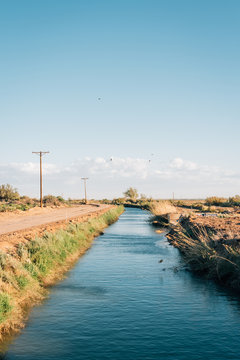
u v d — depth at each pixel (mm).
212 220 28547
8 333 8781
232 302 11297
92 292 12570
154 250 22641
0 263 11953
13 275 11742
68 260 18172
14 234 18672
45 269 14289
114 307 10836
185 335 8586
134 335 8609
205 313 10219
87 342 8172
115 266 17328
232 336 8500
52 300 11562
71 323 9461
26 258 13992
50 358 7367
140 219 53625
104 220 43188
